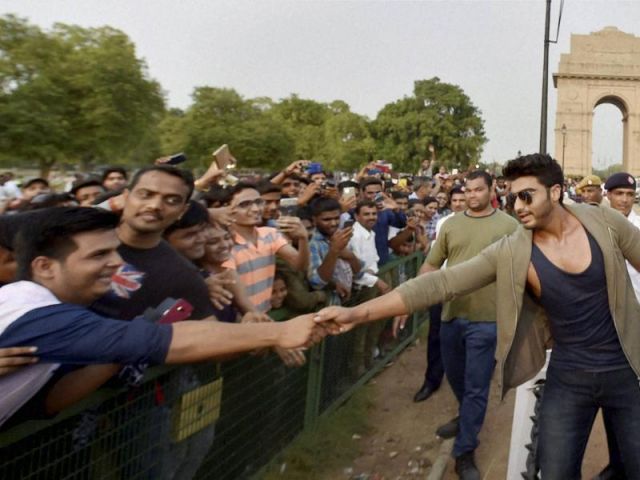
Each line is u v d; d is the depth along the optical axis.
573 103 61.59
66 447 2.18
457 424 4.90
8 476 1.97
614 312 2.68
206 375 3.05
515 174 2.71
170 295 2.67
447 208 10.92
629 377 2.76
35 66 21.59
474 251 4.45
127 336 1.90
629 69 60.91
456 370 4.65
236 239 3.89
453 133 64.56
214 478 3.31
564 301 2.72
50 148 21.23
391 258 6.95
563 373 2.84
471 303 4.30
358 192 7.65
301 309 4.30
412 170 64.25
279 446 4.14
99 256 1.96
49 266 1.93
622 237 2.78
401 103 66.94
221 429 3.32
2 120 20.41
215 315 2.94
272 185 4.88
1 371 1.75
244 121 38.00
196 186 4.68
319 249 4.74
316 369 4.64
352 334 5.49
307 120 67.88
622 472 3.48
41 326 1.81
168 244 2.82
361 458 4.58
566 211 2.80
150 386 2.61
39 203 3.87
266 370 3.81
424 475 4.34
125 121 23.86
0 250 2.21
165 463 2.76
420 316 8.15
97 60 23.11
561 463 2.84
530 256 2.77
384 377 6.38
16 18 21.78
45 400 1.97
